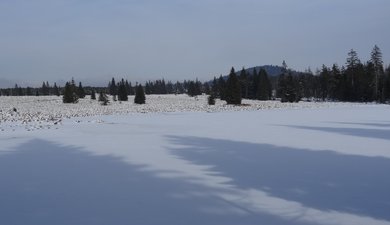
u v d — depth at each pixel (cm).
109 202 773
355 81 8531
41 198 809
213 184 908
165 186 895
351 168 1077
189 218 674
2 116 3800
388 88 8100
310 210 709
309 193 823
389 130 2150
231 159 1237
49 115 4091
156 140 1755
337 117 3350
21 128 2495
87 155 1348
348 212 696
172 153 1370
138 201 778
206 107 6122
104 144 1633
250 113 4309
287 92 8456
